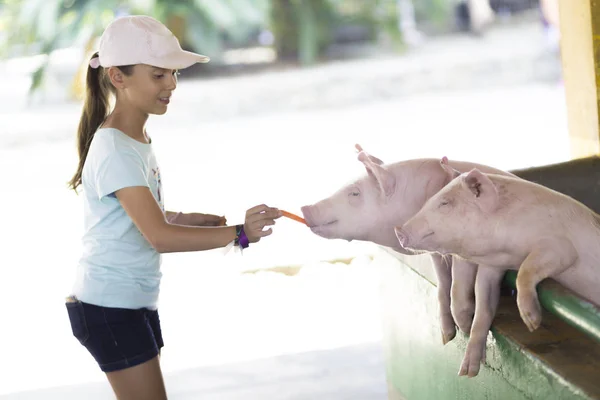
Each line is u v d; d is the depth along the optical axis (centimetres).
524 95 1488
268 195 941
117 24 324
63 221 914
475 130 1223
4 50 1673
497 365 275
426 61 1764
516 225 266
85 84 345
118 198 317
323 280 671
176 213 372
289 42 1903
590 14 437
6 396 500
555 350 251
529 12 2128
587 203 410
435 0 1945
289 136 1317
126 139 322
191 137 1373
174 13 1706
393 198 308
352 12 1952
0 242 850
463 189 272
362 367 501
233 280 694
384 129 1302
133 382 329
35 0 1606
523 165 993
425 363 353
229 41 1975
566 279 274
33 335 602
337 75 1697
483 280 282
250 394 476
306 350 535
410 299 365
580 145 468
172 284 699
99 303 324
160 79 326
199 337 575
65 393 499
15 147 1383
